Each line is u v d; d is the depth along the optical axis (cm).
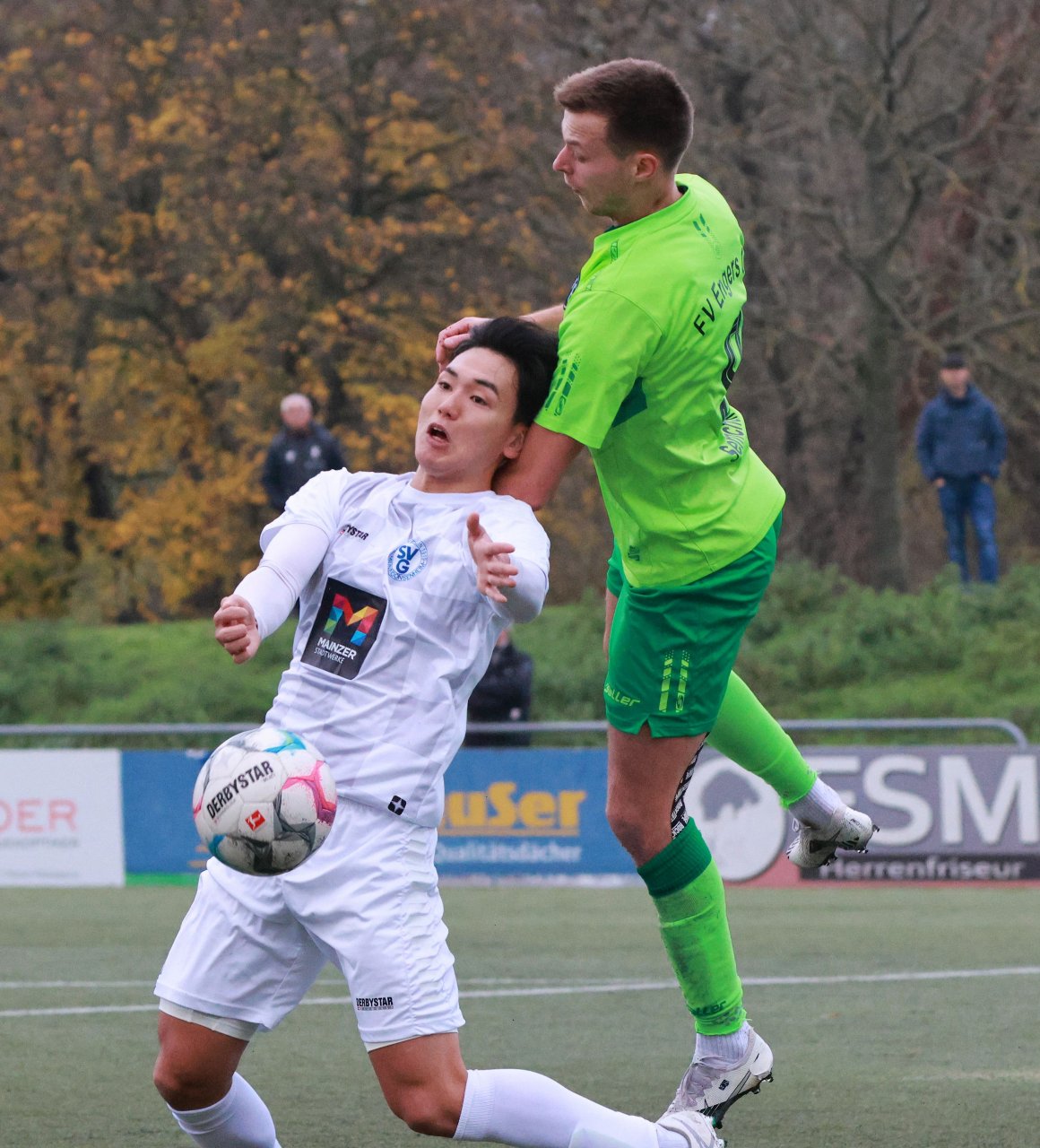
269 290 8206
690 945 1510
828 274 8206
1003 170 7594
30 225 8112
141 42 8106
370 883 1171
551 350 1305
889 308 7219
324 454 5212
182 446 8512
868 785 3772
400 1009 1163
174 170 8125
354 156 8162
